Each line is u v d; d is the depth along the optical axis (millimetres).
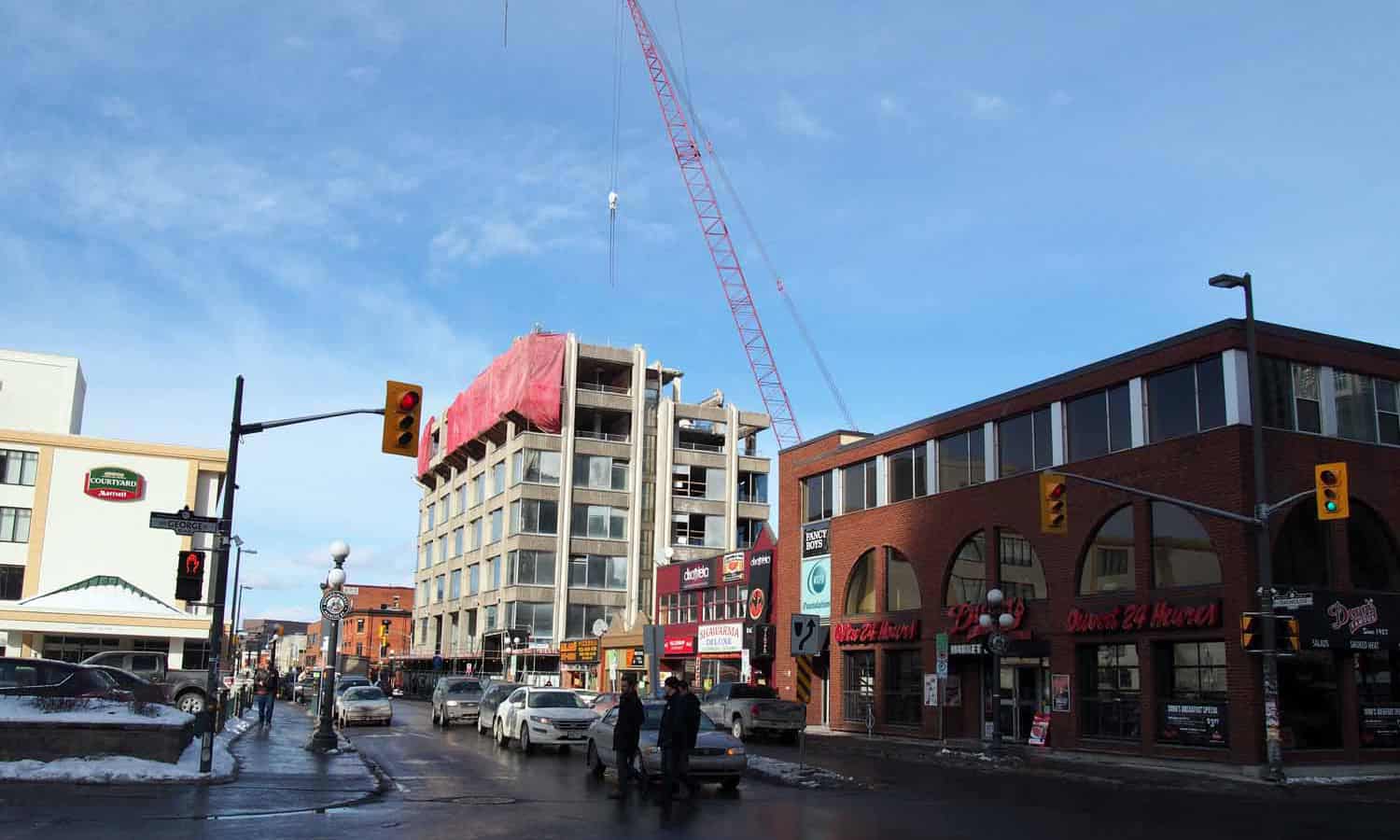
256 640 86500
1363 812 18375
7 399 73812
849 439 44281
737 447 90688
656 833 14133
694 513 85500
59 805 15250
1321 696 27062
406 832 13773
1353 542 28453
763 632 46688
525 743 27922
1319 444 28172
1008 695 34250
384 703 39625
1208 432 27688
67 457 66500
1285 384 28188
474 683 41156
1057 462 32438
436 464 101000
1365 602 27609
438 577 100625
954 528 36375
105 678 22766
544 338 82125
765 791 20469
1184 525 28234
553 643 77125
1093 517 30969
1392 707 27969
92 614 52750
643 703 22828
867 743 35219
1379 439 29453
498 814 15898
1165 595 28328
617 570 81562
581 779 21484
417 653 101312
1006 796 20203
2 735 18906
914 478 39000
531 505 79938
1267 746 24688
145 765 18891
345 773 21156
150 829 13359
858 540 41469
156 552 67125
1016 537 33906
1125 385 30641
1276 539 26922
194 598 19828
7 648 58312
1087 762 27969
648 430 85438
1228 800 20375
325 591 29719
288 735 32594
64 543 65562
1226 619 26469
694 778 19828
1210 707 26797
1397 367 30125
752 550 50094
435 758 26109
